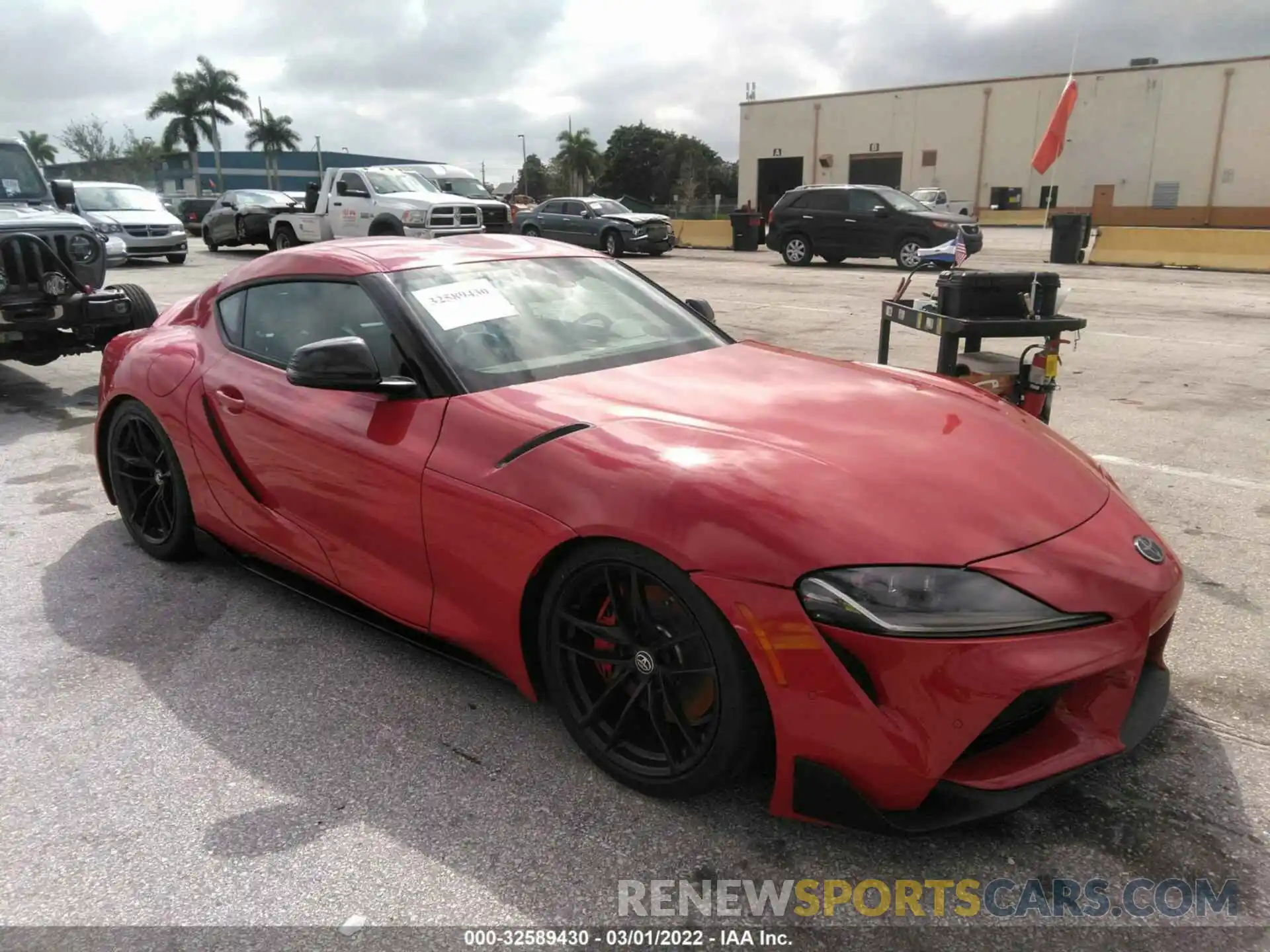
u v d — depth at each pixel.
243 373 3.34
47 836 2.28
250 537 3.41
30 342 6.91
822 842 2.21
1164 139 41.44
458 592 2.62
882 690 1.93
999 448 2.48
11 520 4.51
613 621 2.32
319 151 80.06
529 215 22.53
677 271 17.66
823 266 19.16
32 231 6.80
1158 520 4.25
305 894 2.07
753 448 2.31
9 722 2.78
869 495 2.12
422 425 2.70
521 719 2.74
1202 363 7.98
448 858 2.18
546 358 2.96
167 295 12.97
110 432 4.02
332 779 2.48
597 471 2.29
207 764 2.55
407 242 3.54
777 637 1.98
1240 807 2.31
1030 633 1.95
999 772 2.01
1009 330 4.47
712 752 2.16
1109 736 2.09
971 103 45.41
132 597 3.62
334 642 3.24
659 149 88.06
